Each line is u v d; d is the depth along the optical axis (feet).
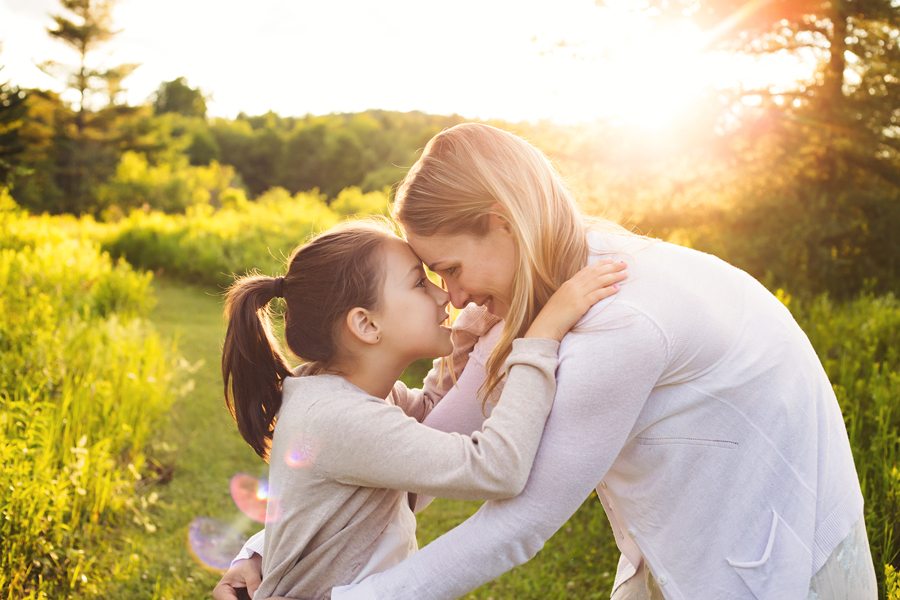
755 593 4.60
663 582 4.85
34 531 10.03
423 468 4.66
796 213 29.66
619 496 5.01
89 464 12.31
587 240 5.13
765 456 4.62
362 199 82.94
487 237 4.89
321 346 5.47
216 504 14.19
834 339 16.33
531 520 4.55
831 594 4.70
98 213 131.34
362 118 261.03
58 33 131.85
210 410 19.35
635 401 4.50
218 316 32.99
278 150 245.04
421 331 5.41
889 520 9.18
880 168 31.40
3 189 42.60
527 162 4.87
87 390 14.80
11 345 16.69
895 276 29.68
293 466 5.11
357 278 5.31
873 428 11.93
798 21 30.37
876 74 29.84
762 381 4.63
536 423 4.52
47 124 131.13
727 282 4.88
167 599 10.61
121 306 28.43
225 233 48.70
